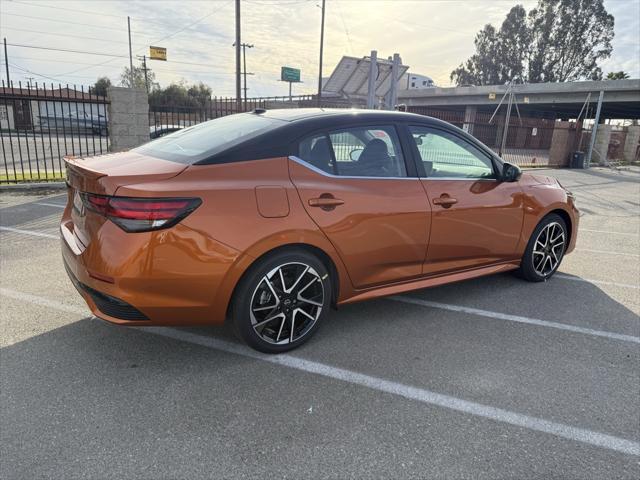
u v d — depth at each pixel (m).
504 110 42.41
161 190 2.50
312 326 3.16
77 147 17.98
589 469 2.15
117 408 2.46
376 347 3.22
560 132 21.42
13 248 5.09
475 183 3.82
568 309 4.01
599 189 13.58
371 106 14.96
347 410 2.51
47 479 1.97
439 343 3.31
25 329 3.28
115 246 2.49
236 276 2.72
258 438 2.27
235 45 24.38
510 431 2.39
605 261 5.61
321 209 2.96
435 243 3.59
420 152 3.55
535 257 4.53
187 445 2.21
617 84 28.33
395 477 2.05
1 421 2.32
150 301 2.56
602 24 61.59
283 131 2.98
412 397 2.65
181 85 60.00
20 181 9.30
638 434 2.40
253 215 2.72
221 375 2.81
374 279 3.36
